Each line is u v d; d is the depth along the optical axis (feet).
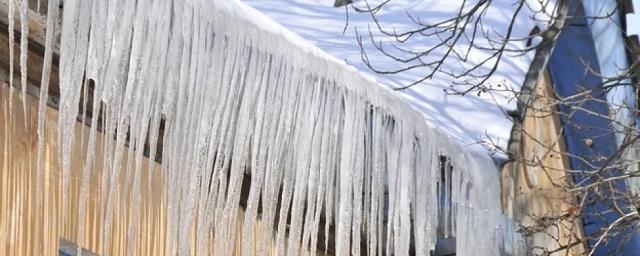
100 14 21.03
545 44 28.66
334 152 25.21
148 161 24.12
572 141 30.71
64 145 20.43
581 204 29.35
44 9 21.65
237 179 23.12
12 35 20.08
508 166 29.19
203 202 22.56
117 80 21.17
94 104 20.86
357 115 25.64
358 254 25.63
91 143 20.79
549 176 29.25
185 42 22.24
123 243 23.41
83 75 21.68
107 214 20.94
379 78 27.96
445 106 28.78
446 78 29.17
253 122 23.56
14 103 22.07
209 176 22.66
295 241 24.30
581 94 29.53
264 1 30.07
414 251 28.53
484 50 29.22
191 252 24.25
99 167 23.26
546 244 29.81
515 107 29.43
